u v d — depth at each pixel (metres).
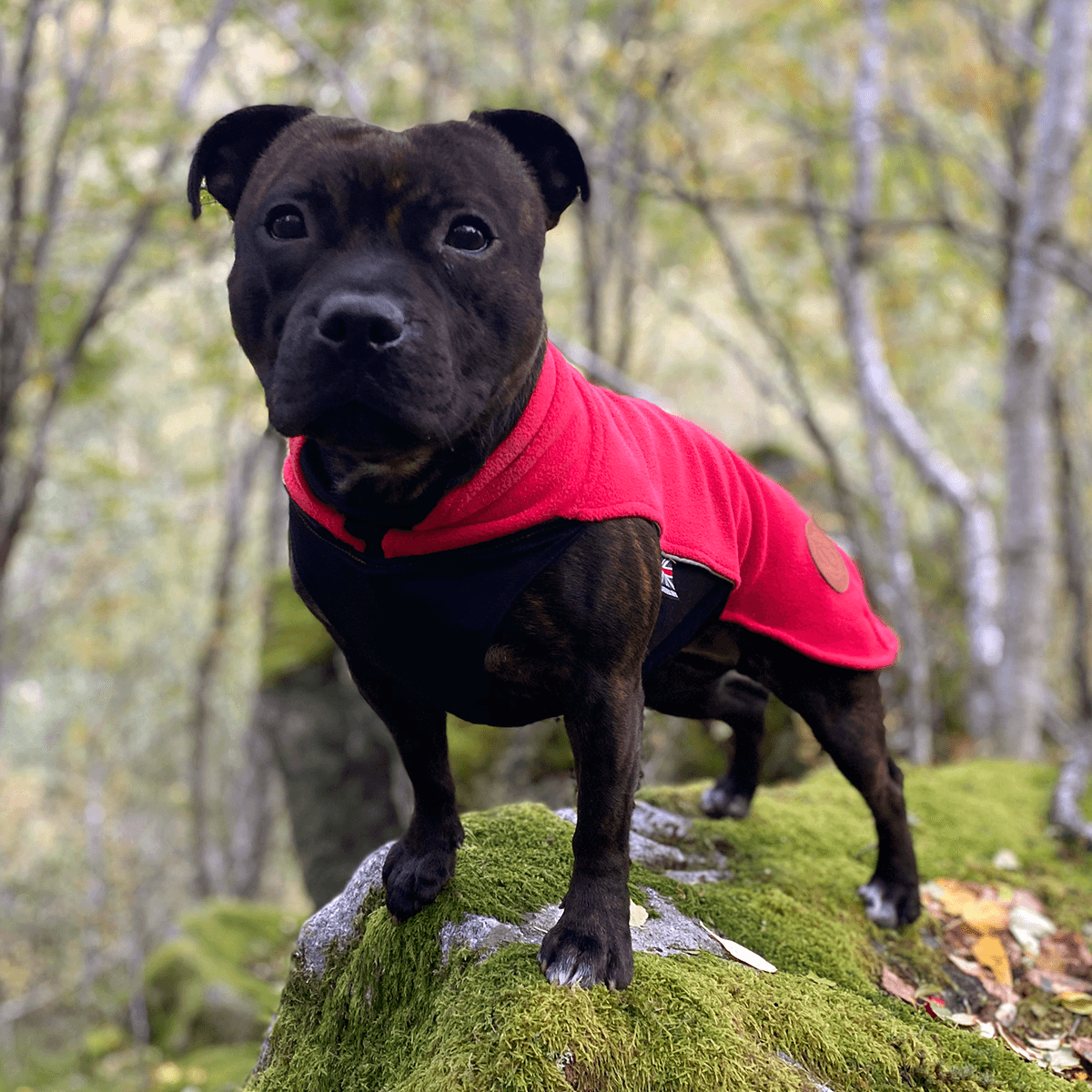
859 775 2.61
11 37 7.96
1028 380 6.72
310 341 1.49
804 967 2.42
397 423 1.50
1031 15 8.39
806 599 2.44
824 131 7.41
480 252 1.62
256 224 1.65
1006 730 6.72
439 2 9.65
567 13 10.00
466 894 2.23
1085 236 8.80
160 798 22.06
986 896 3.18
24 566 16.08
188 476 16.83
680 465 2.23
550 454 1.76
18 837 17.89
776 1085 1.85
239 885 17.75
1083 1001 2.69
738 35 8.12
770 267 10.02
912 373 11.34
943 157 8.23
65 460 13.95
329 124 1.67
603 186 9.90
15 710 18.86
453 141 1.65
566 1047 1.78
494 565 1.75
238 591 19.36
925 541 9.13
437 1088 1.78
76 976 17.03
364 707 8.38
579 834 1.92
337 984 2.37
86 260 8.81
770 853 2.97
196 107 8.10
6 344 8.14
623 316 10.60
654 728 6.24
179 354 12.25
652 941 2.26
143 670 19.83
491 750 6.61
